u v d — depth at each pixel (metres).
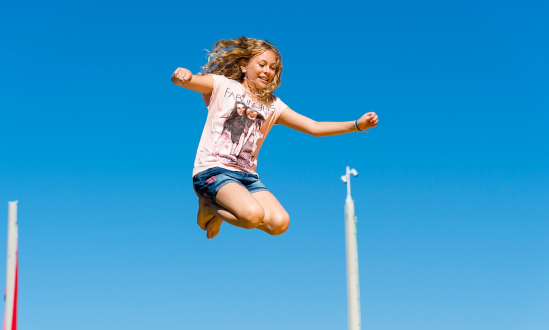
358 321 3.30
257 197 6.11
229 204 5.76
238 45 6.47
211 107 6.17
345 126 6.34
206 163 6.00
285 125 6.65
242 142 6.12
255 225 5.73
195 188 6.11
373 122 6.22
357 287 3.33
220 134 6.07
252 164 6.25
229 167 6.02
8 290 3.62
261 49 6.41
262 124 6.34
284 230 6.05
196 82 5.98
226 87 6.18
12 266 3.65
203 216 6.39
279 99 6.63
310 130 6.49
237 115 6.14
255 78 6.40
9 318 3.60
